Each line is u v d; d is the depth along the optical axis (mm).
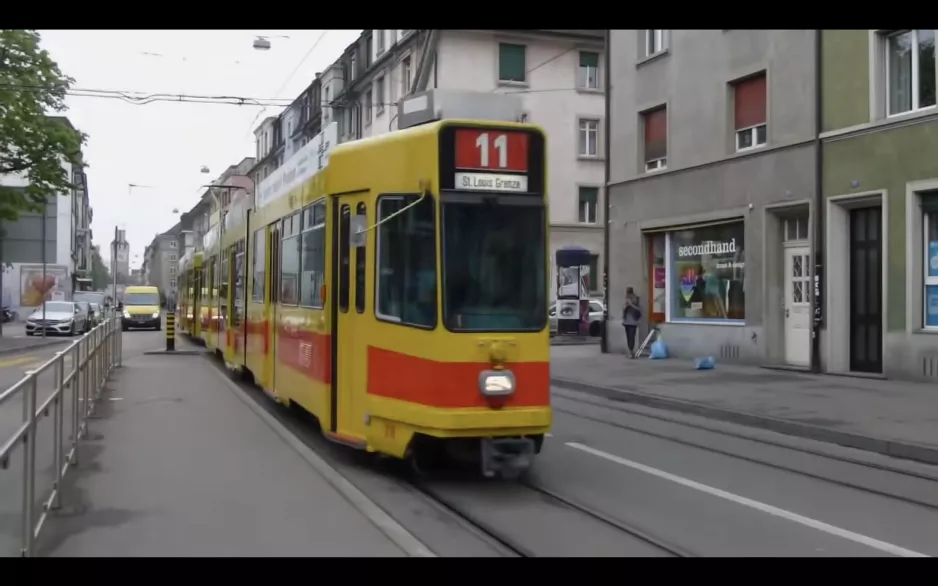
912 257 15336
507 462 7582
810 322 17359
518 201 7910
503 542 6168
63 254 61531
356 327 8516
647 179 22516
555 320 34375
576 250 31797
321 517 6594
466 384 7527
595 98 39812
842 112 16812
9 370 20547
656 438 10922
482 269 7727
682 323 21328
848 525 6797
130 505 6914
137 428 10898
